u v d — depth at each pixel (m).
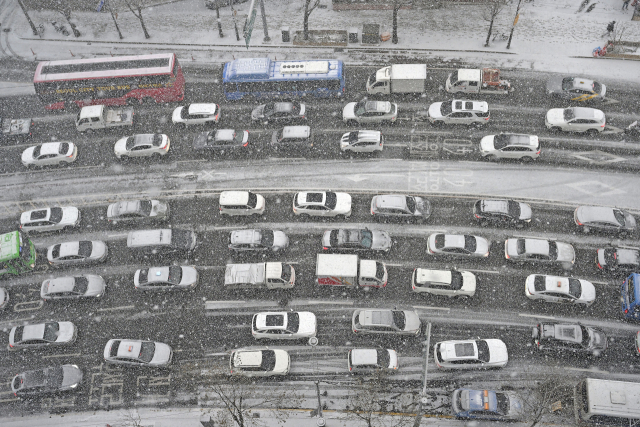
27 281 42.72
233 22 58.75
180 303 40.84
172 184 46.88
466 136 47.62
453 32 55.53
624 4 56.12
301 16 58.59
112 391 37.47
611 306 38.69
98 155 49.34
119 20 60.19
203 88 53.22
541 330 36.66
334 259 39.53
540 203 43.47
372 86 50.06
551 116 46.94
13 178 48.59
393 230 43.00
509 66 52.06
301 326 38.31
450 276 38.91
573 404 34.97
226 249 43.06
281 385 37.03
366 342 38.28
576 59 52.16
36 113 52.94
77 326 40.28
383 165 46.47
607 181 44.28
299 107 49.22
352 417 35.44
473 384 36.28
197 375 37.69
